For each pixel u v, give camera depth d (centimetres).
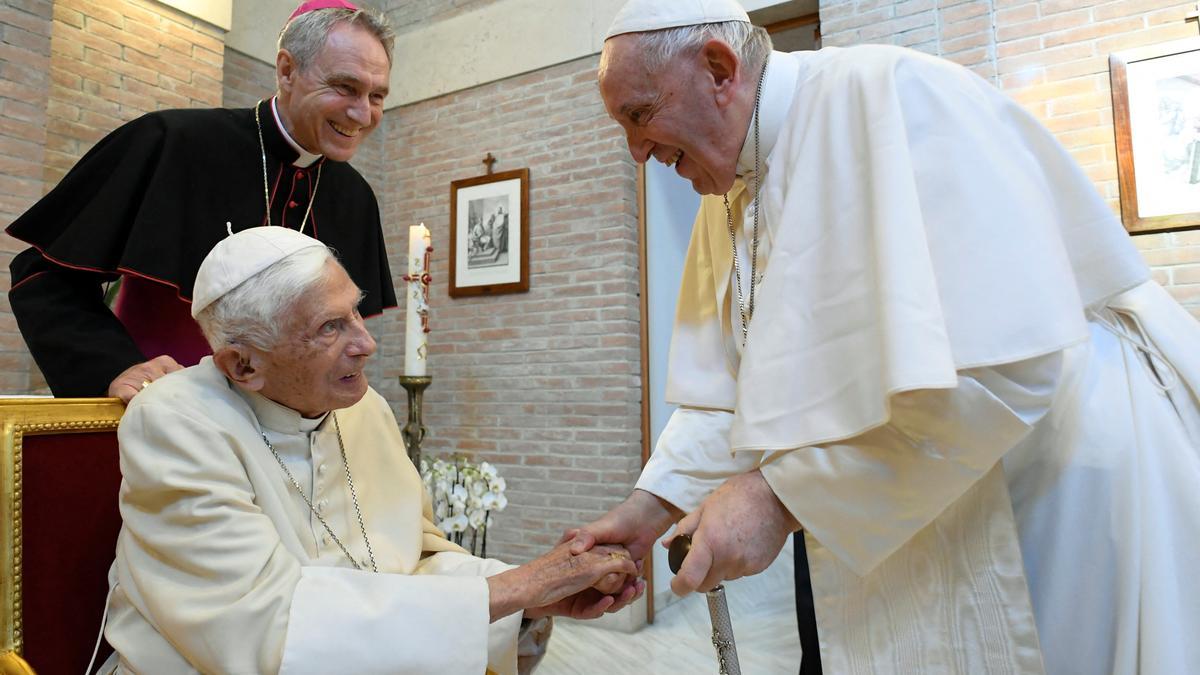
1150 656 83
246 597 91
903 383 72
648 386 392
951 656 88
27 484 108
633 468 385
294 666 87
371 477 134
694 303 131
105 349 136
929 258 78
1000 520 88
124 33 346
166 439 100
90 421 117
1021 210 82
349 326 110
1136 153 287
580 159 408
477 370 429
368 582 96
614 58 104
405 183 474
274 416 115
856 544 85
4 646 103
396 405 464
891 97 87
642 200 401
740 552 84
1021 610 85
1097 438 92
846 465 82
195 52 375
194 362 159
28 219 151
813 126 96
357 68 156
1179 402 94
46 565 109
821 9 341
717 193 115
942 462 80
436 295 450
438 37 466
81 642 111
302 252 107
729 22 104
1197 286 278
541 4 429
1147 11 290
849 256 86
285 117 169
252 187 167
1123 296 103
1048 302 78
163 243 148
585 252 401
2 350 287
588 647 335
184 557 95
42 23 301
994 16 312
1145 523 87
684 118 104
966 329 78
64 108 324
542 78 427
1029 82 306
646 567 371
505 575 104
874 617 92
